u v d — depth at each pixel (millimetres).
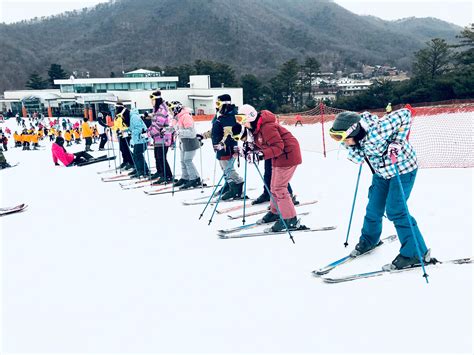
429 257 3264
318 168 8141
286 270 3418
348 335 2471
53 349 2467
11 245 4344
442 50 43531
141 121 7609
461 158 7949
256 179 7238
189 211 5391
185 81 67062
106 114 9914
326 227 4352
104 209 5711
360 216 4730
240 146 4566
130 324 2705
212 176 7695
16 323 2779
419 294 2885
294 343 2424
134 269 3578
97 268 3639
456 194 5195
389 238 3891
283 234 4309
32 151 16484
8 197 6789
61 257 3939
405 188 3188
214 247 4023
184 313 2811
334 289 3043
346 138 3129
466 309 2662
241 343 2445
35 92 55500
